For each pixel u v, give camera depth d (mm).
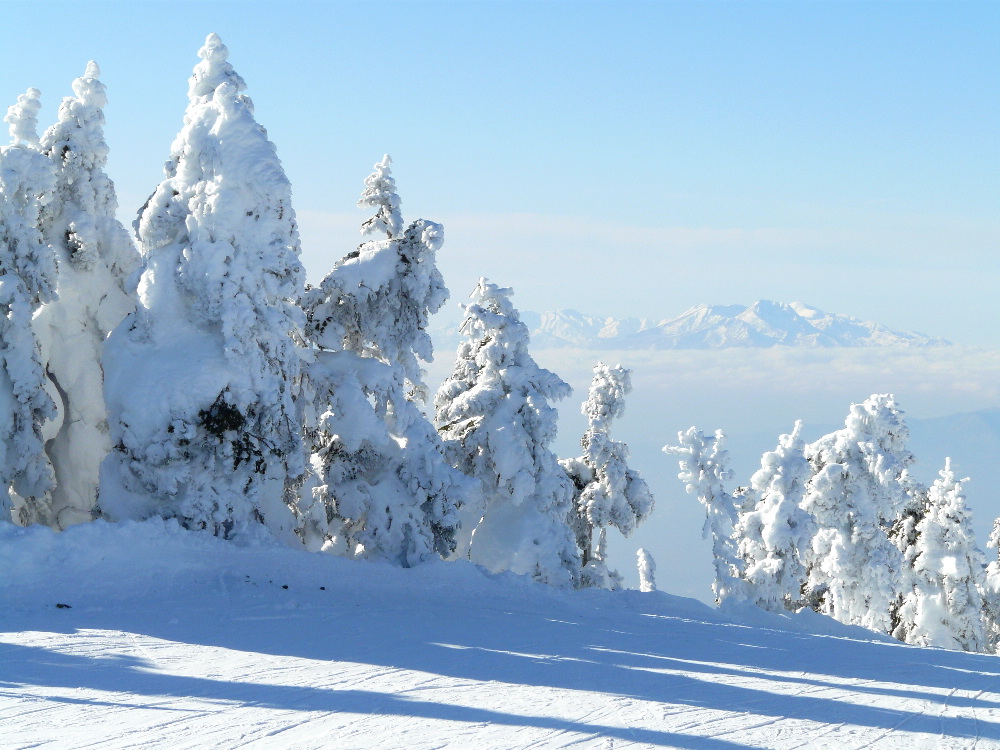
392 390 31250
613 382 39812
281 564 25797
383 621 21078
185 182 27734
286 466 28531
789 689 16266
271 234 27781
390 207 33906
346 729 12258
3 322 27922
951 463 48500
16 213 28531
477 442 34844
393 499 30469
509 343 35031
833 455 47312
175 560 24172
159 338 27578
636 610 29938
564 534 34656
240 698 13625
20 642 16531
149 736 11641
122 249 31938
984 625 51531
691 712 14023
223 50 28266
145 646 16891
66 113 31250
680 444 40094
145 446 26312
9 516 27719
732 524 39781
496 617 23172
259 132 27844
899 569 46281
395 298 32969
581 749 11883
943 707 15547
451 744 11789
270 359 27969
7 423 27734
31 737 11469
